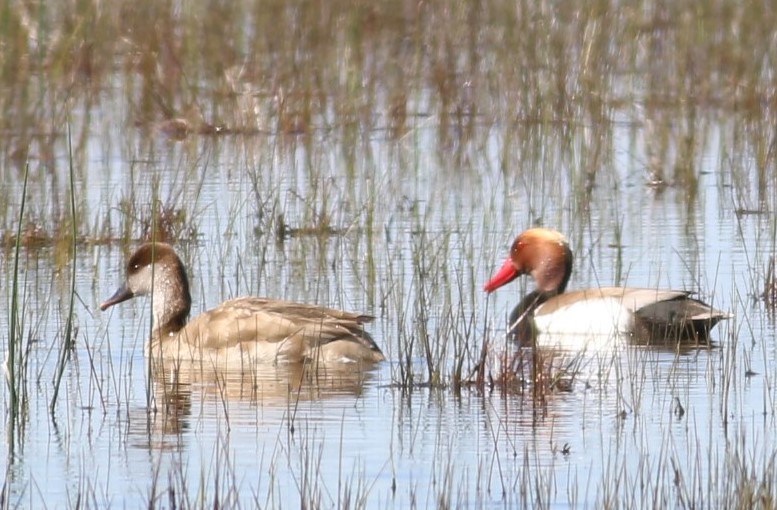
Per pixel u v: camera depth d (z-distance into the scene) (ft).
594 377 45.60
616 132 86.94
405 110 85.76
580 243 60.23
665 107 87.40
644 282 56.29
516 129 83.25
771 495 33.12
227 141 84.17
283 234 64.28
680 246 61.57
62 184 73.00
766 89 90.22
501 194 71.51
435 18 97.25
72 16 92.58
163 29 94.07
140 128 86.22
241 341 46.91
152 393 43.65
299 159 78.95
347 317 47.96
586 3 95.40
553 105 86.53
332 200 69.46
